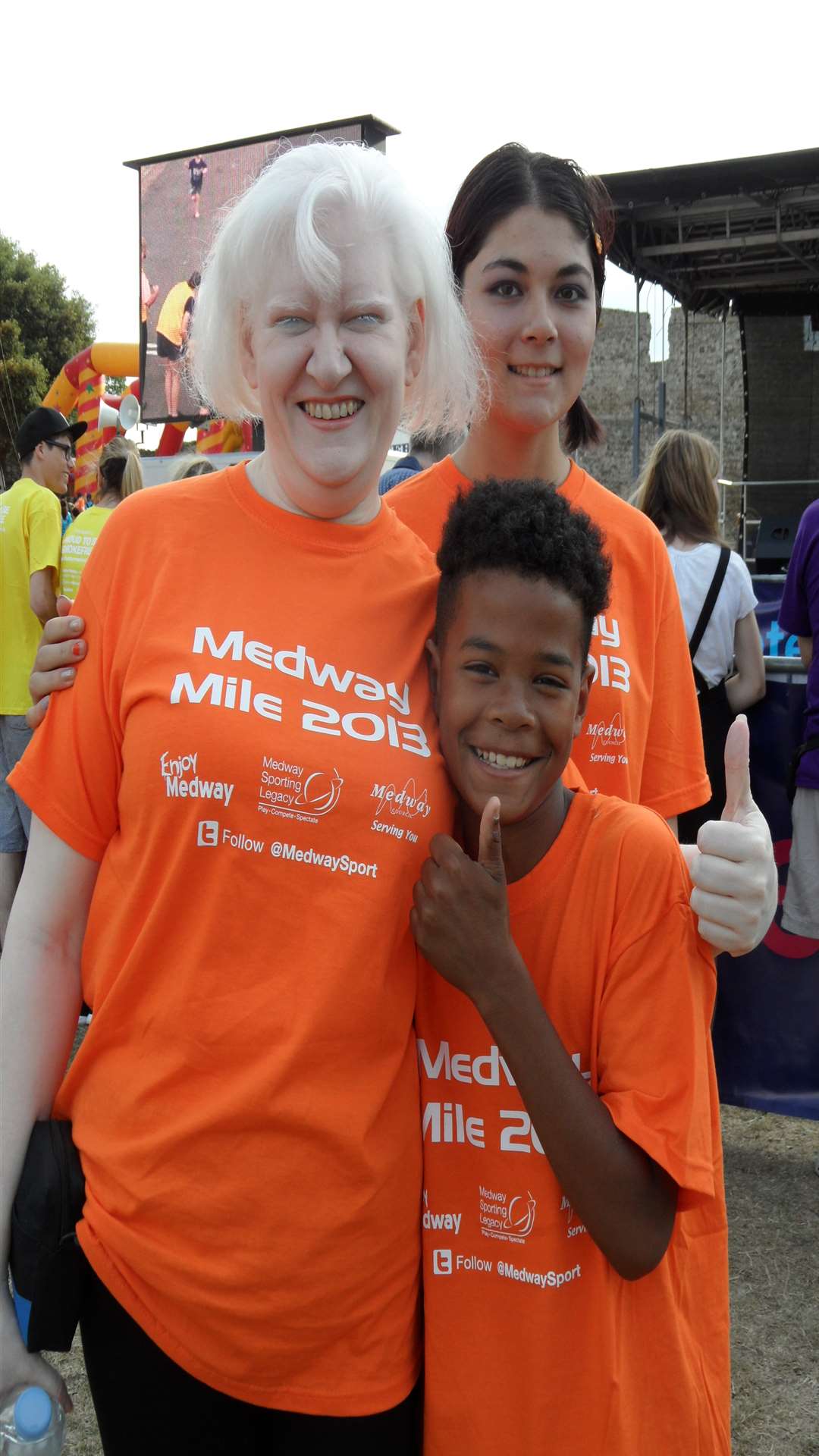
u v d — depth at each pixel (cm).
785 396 1511
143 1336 128
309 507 136
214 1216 123
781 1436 231
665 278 1368
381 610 137
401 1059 132
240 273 134
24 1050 135
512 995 124
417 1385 138
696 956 132
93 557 139
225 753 123
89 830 135
